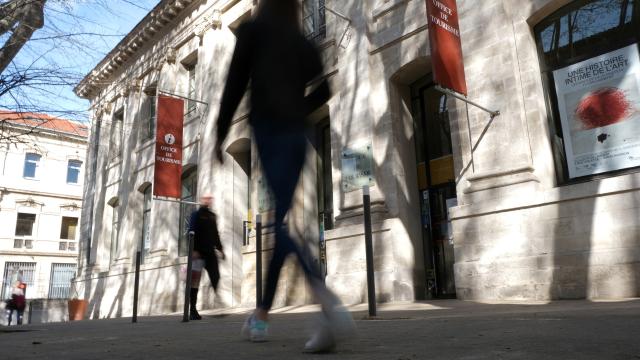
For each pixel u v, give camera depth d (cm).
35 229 4172
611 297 736
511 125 905
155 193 1655
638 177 738
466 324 383
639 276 717
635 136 819
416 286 1072
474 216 912
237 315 981
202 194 1716
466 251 914
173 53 2081
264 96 268
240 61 277
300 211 1342
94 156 2728
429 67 1141
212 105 1769
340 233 1143
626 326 302
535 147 888
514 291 840
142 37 2238
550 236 816
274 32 272
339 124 1243
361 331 354
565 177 889
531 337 269
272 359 220
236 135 1603
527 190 854
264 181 268
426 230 1123
